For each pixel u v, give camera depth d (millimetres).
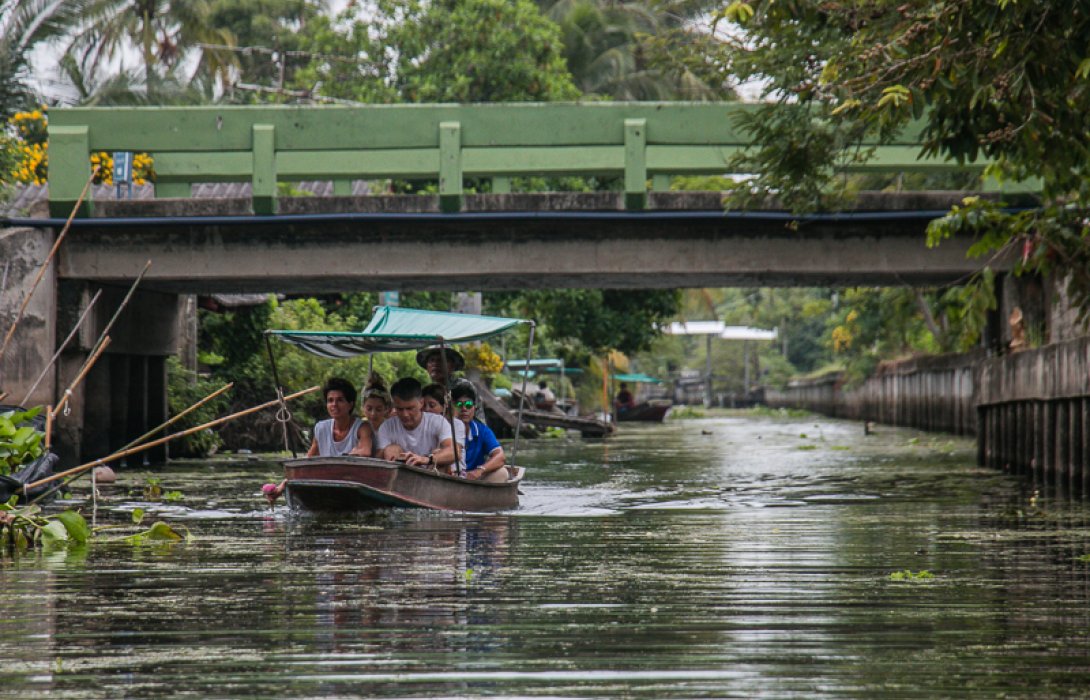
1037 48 20844
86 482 33281
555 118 35125
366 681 10328
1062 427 30984
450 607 13773
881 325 82000
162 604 14039
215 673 10633
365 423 25125
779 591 14945
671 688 10102
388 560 17812
